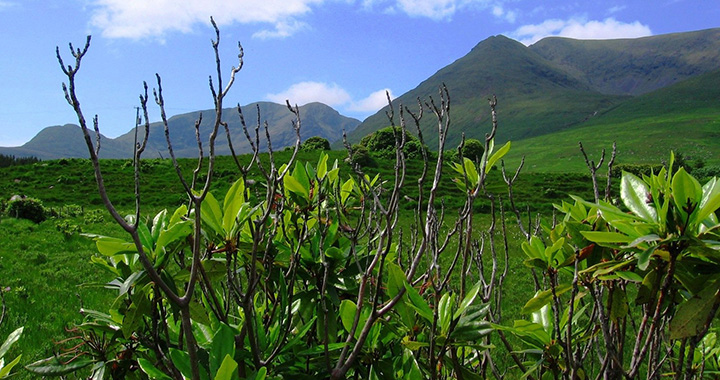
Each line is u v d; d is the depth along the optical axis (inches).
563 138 4800.7
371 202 75.1
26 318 308.2
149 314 61.5
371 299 67.9
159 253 56.4
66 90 38.5
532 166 3324.3
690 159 2979.8
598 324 66.1
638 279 50.9
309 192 80.3
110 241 54.2
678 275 51.9
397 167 60.5
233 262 71.4
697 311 48.7
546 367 68.9
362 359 66.3
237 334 64.1
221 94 46.8
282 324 66.4
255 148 56.2
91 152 40.0
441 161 64.4
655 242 50.5
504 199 1047.6
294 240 78.0
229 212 60.9
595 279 59.9
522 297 349.7
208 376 51.9
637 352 52.9
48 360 66.1
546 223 72.6
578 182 1371.8
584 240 61.2
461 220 69.0
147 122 44.8
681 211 48.6
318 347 59.4
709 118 4488.2
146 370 54.7
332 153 1583.4
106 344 71.2
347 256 73.0
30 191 1266.0
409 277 61.6
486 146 68.6
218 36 46.7
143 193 1213.1
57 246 600.1
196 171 46.9
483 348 61.1
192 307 58.9
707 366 89.0
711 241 49.0
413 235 89.0
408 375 62.1
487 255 487.2
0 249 554.6
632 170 1326.3
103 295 372.2
